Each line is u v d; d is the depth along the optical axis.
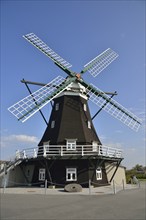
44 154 21.44
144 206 11.92
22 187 23.64
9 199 14.76
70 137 23.70
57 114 25.72
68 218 9.34
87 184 22.06
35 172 24.95
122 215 9.79
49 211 10.80
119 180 28.58
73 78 26.97
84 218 9.31
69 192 18.80
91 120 27.20
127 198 15.09
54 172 22.42
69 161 22.66
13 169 26.77
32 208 11.59
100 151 22.72
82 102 26.78
